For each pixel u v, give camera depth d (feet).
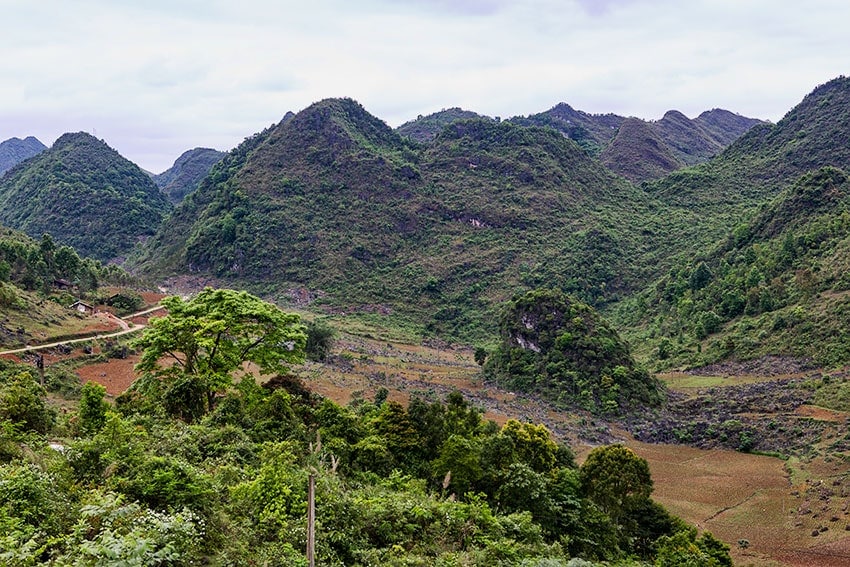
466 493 91.35
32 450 64.39
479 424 125.18
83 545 32.86
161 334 111.24
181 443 78.23
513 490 93.66
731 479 155.63
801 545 116.57
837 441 163.84
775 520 129.39
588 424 203.10
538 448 115.75
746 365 248.11
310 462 81.15
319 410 114.11
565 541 88.12
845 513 125.08
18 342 190.19
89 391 88.53
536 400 229.45
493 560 65.31
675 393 237.25
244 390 112.68
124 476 56.18
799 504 135.85
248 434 93.56
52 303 252.62
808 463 158.10
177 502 52.37
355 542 61.31
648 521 112.37
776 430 181.98
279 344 125.39
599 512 100.68
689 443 188.65
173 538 41.19
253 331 119.34
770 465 164.66
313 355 244.63
